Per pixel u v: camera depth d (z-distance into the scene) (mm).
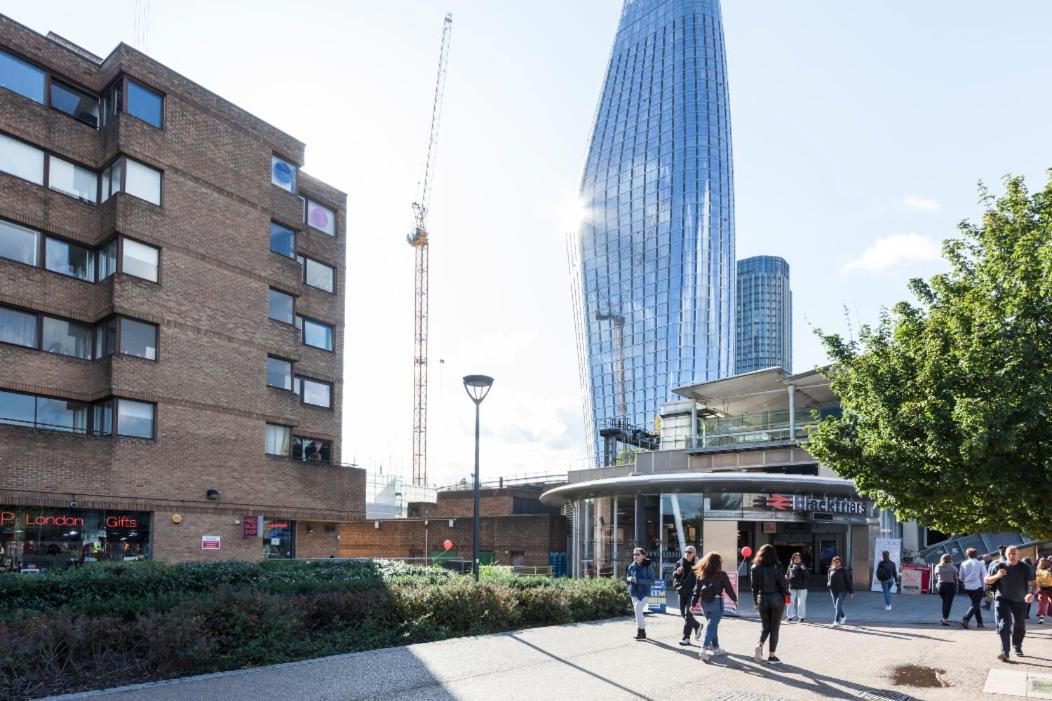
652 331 160750
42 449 22656
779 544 33000
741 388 40750
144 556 25031
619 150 175875
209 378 27469
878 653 13367
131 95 26234
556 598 16781
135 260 25688
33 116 24516
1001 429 10375
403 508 72375
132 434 25094
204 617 10742
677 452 43500
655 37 178375
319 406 34781
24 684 8820
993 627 17750
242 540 28172
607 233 173000
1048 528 11445
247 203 29656
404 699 8922
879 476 12219
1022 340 10789
